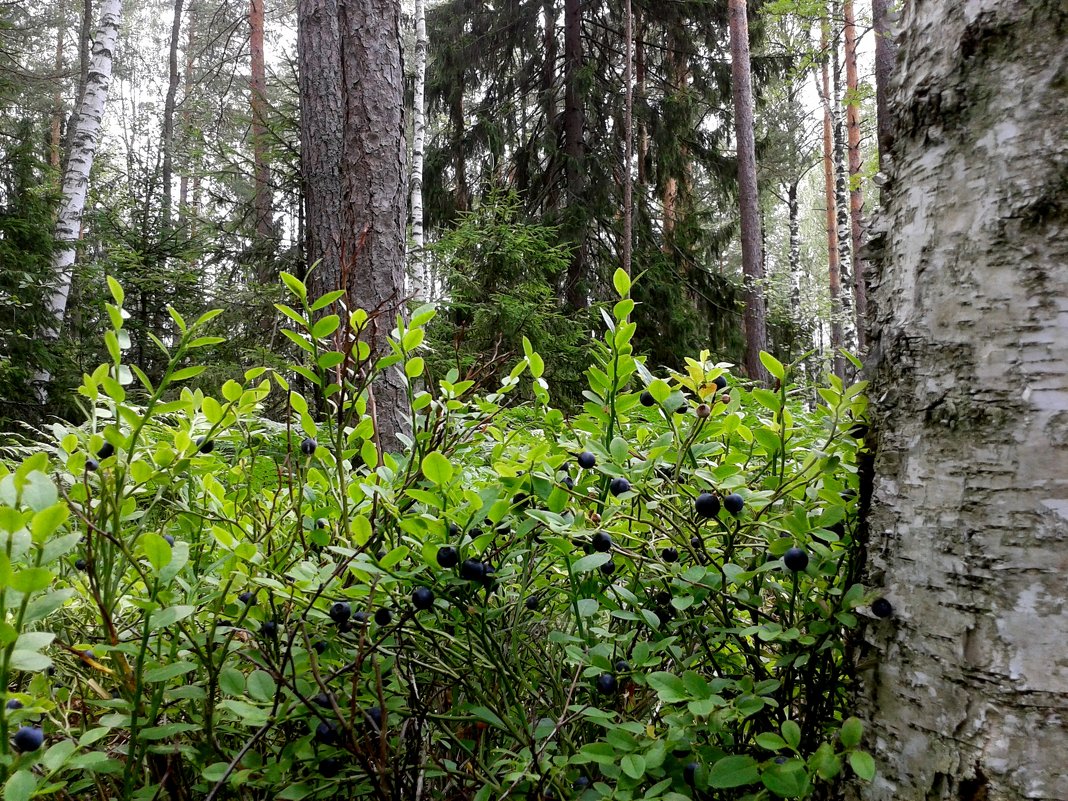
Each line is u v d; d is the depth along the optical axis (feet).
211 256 23.71
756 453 5.77
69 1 75.05
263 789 4.21
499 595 4.95
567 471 5.07
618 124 41.70
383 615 4.19
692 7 41.73
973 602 3.48
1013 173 3.63
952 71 3.90
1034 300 3.52
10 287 25.26
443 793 4.56
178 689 3.81
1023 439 3.46
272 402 12.85
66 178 28.43
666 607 5.05
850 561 4.41
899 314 4.13
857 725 3.51
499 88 43.88
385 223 14.56
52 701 3.89
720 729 3.67
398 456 5.63
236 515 5.07
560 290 37.22
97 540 3.93
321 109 15.88
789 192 78.23
